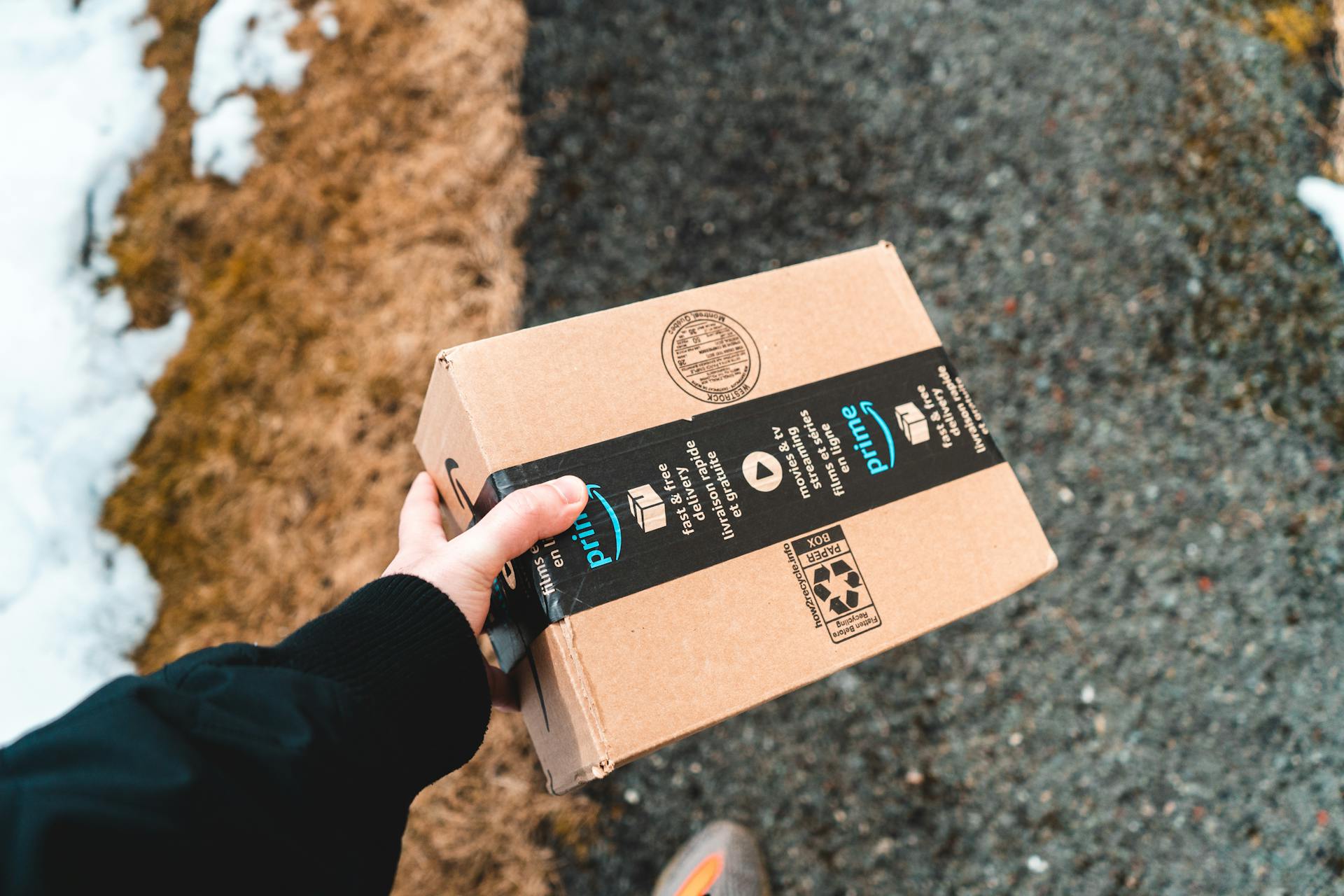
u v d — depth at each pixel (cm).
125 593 142
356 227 159
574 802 134
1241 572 141
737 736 137
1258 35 162
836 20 167
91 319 151
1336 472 144
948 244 157
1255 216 154
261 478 148
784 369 76
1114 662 138
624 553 66
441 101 164
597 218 160
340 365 153
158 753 51
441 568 64
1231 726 134
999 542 75
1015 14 165
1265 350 149
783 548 70
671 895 126
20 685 136
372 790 58
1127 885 129
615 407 70
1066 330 152
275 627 143
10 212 152
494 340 70
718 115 164
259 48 163
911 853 132
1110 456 147
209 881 51
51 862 47
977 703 138
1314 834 129
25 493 142
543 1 167
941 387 80
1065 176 158
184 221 157
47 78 160
